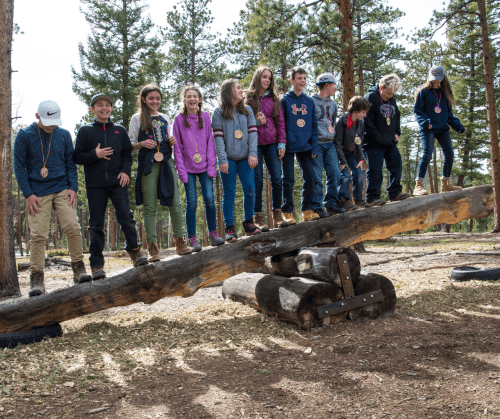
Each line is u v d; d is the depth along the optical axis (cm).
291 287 471
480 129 2569
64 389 306
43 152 427
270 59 1198
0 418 258
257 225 504
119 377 330
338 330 449
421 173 612
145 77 2066
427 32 1372
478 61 2333
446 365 339
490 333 418
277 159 496
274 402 281
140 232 3194
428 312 509
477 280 659
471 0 1419
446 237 1639
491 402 270
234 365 356
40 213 429
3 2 776
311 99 513
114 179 429
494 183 1570
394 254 1079
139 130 441
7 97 782
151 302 452
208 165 458
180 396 293
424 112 602
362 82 2028
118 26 2008
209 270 465
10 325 420
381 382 309
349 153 557
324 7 1115
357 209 551
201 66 2689
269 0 1171
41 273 441
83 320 518
